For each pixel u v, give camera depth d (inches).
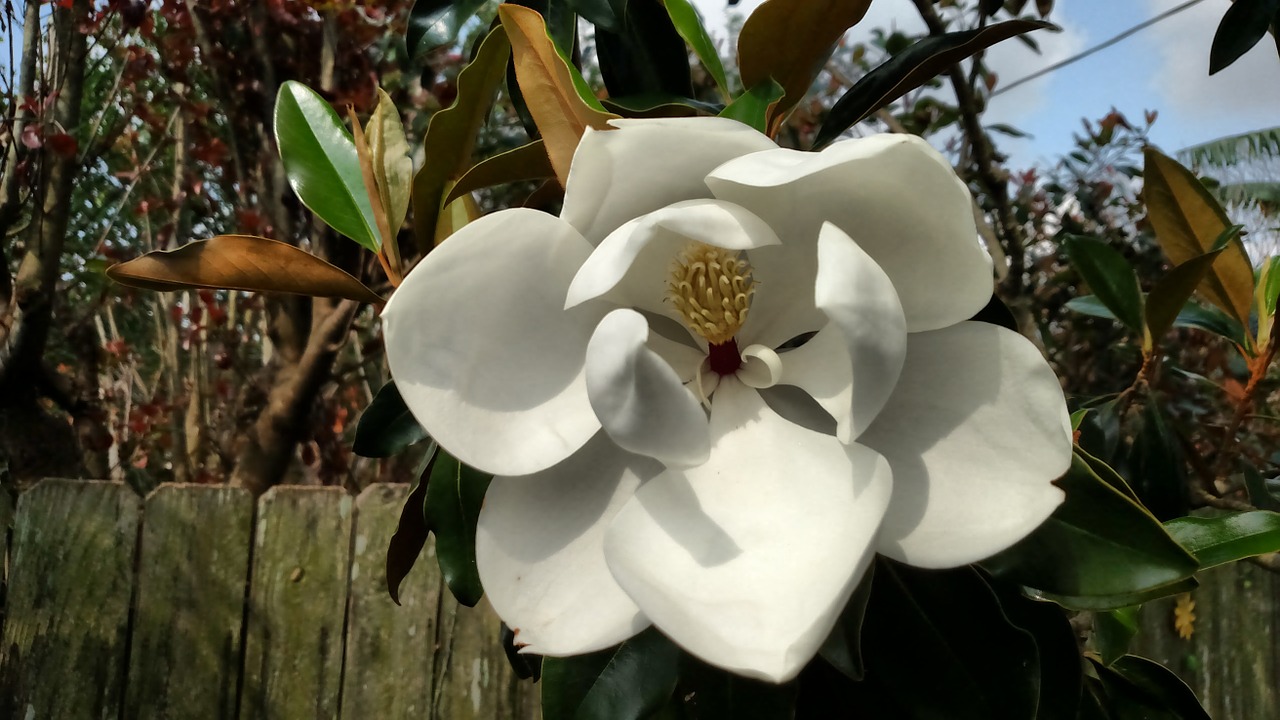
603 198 17.7
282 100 25.7
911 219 17.3
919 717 18.7
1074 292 69.2
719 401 19.4
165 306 96.3
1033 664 18.5
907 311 17.6
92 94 95.2
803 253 18.9
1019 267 34.8
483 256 17.9
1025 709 18.2
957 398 17.4
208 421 90.4
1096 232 75.9
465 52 75.8
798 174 15.9
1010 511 16.5
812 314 19.6
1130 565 18.4
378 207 22.4
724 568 16.6
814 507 16.9
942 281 17.3
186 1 71.9
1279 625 54.0
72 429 66.7
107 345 96.7
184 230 86.8
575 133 18.6
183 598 47.5
